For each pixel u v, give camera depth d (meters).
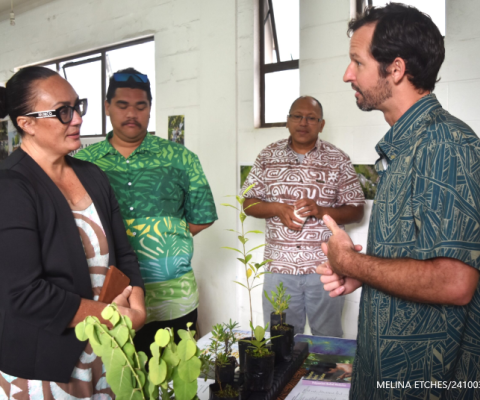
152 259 1.83
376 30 0.96
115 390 0.60
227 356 1.22
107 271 1.25
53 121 1.14
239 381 1.24
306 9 2.88
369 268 0.88
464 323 0.84
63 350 1.08
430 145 0.85
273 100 3.27
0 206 1.04
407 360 0.88
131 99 1.77
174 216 1.89
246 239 1.34
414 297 0.82
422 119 0.92
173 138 3.79
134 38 4.03
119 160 1.84
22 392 1.08
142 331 1.84
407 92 0.96
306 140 2.56
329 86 2.82
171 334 0.63
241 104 3.33
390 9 0.97
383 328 0.91
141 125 1.82
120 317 0.61
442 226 0.79
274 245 2.59
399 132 0.95
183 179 1.93
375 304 0.93
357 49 1.00
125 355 0.60
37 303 1.02
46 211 1.11
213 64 3.43
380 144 0.99
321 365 1.41
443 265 0.78
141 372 0.61
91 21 4.36
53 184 1.16
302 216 2.43
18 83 1.13
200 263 3.60
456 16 2.36
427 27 0.92
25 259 1.03
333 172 2.57
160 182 1.85
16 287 1.01
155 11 3.81
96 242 1.25
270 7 3.21
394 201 0.91
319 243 2.52
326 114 2.85
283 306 1.50
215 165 3.46
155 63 3.86
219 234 3.46
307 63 2.90
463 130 0.85
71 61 4.71
